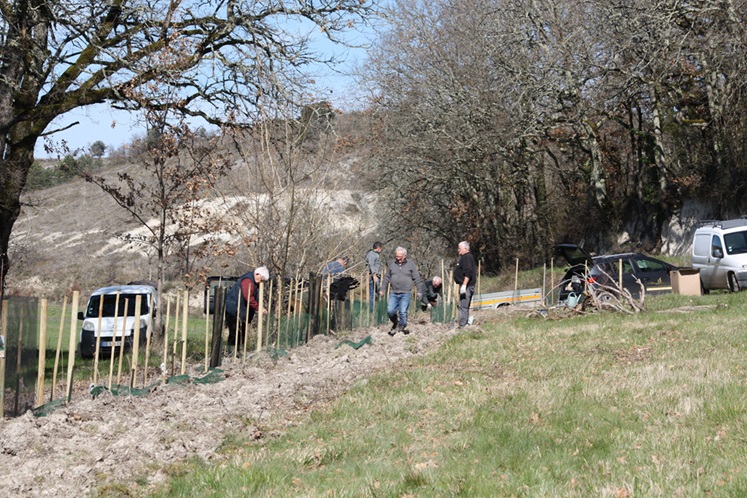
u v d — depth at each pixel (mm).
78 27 15688
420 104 38094
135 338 10984
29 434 8266
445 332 17156
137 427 9055
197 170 19594
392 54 38781
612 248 38938
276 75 17094
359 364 13609
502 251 43500
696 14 28625
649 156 37906
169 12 16250
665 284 24609
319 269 18578
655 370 11102
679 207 36281
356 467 7648
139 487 7262
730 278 23266
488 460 7602
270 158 17156
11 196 16453
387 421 9523
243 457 8062
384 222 42344
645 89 32094
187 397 10781
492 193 41688
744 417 8266
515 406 9758
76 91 16297
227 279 22047
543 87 32438
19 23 15328
